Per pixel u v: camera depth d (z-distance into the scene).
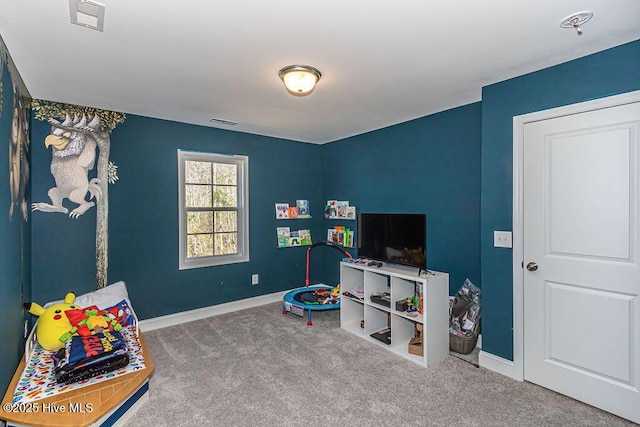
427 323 2.73
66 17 1.67
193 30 1.80
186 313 3.84
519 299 2.50
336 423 2.03
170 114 3.47
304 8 1.60
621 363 2.07
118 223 3.41
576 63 2.19
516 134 2.49
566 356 2.29
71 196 3.15
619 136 2.05
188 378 2.55
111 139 3.36
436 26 1.78
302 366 2.74
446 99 3.01
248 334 3.43
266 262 4.56
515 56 2.15
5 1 1.52
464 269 3.24
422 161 3.61
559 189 2.30
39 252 2.99
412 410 2.15
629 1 1.57
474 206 3.15
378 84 2.63
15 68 2.22
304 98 2.96
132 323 2.88
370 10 1.63
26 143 2.66
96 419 1.77
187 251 3.92
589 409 2.15
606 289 2.12
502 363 2.60
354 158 4.53
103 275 3.32
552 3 1.58
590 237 2.18
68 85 2.61
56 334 2.36
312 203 5.05
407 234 3.07
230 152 4.21
